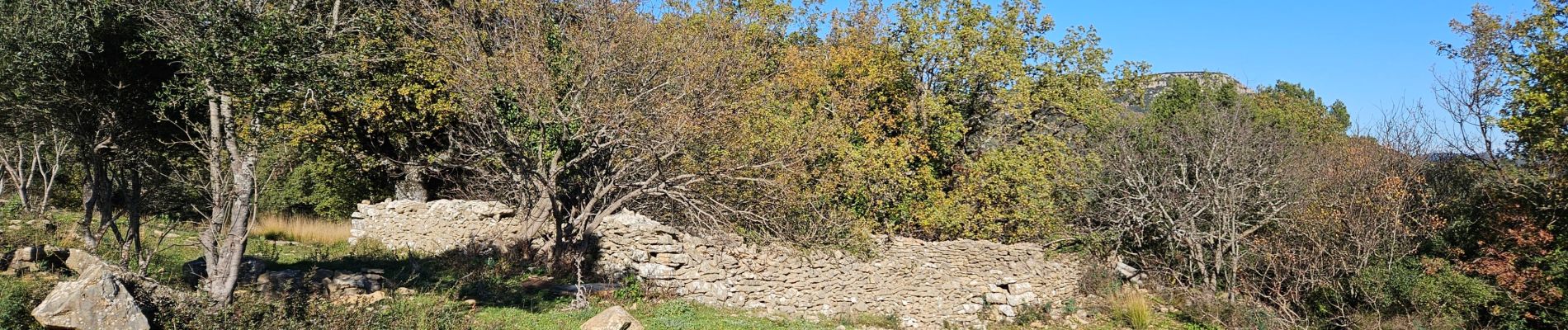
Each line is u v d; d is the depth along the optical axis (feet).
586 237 59.41
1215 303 68.49
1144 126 94.94
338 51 38.88
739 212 60.80
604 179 63.98
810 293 60.75
